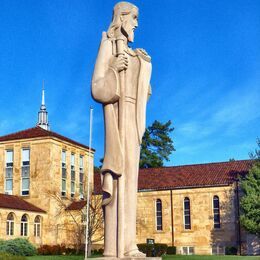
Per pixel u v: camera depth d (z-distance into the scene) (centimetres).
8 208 5959
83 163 7606
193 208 6794
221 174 6900
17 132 7400
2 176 7181
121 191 952
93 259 927
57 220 6706
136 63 1008
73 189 7300
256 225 5388
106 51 995
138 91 996
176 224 6838
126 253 938
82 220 6084
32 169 7019
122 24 1007
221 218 6600
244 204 5494
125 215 951
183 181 6975
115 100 974
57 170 7050
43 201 6844
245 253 6331
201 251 6631
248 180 5744
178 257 4700
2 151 7256
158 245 6344
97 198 5978
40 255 5500
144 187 7069
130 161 969
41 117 9412
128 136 977
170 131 10238
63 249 6138
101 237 5875
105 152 973
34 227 6431
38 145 7062
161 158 10075
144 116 1002
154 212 6981
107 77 972
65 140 7288
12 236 5975
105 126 982
